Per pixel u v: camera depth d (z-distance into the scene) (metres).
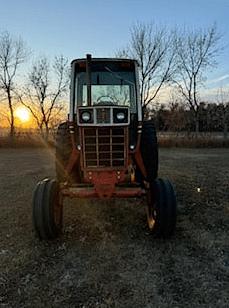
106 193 3.10
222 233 3.37
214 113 21.72
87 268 2.59
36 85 17.92
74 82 3.46
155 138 3.86
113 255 2.82
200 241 3.13
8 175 7.29
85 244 3.08
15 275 2.48
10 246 3.05
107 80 3.58
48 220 2.94
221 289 2.27
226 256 2.80
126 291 2.25
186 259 2.74
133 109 3.52
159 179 3.21
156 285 2.33
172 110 23.11
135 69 3.56
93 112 2.79
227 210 4.21
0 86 17.03
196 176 6.89
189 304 2.09
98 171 3.04
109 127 2.87
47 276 2.47
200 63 18.31
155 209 3.07
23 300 2.15
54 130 18.42
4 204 4.61
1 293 2.24
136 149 3.24
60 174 3.88
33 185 6.04
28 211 4.25
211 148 16.47
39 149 15.73
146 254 2.84
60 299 2.15
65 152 3.79
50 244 3.08
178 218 3.88
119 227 3.56
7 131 18.08
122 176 3.08
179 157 11.45
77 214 4.06
